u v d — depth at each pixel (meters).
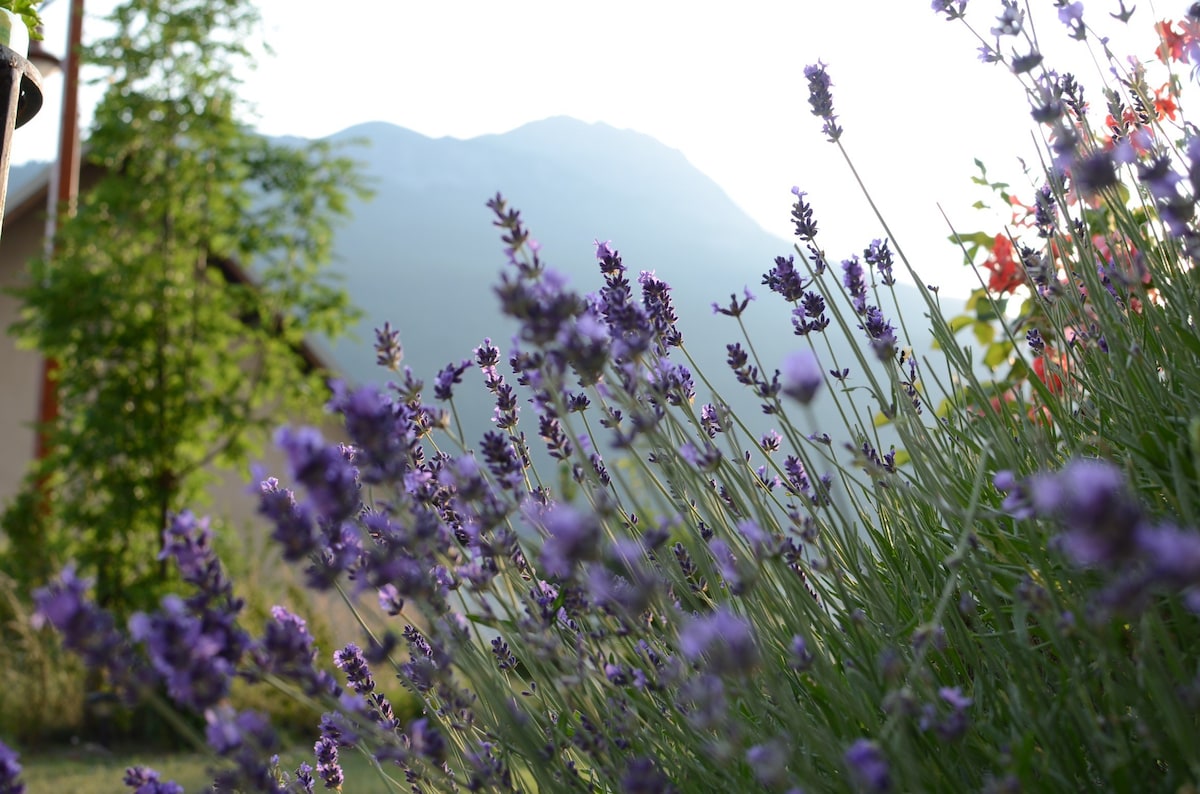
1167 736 1.15
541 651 1.45
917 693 1.33
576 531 1.09
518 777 1.56
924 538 1.74
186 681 1.06
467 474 1.53
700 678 1.27
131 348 12.32
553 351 1.28
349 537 1.36
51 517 11.62
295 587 9.48
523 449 1.97
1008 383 2.50
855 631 1.46
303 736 7.91
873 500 2.03
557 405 1.31
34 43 9.52
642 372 1.62
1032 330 2.26
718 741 1.37
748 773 1.34
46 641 8.92
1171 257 1.79
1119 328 1.78
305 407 13.40
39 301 12.26
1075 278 2.12
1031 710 1.23
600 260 1.91
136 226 12.83
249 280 14.14
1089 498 0.69
